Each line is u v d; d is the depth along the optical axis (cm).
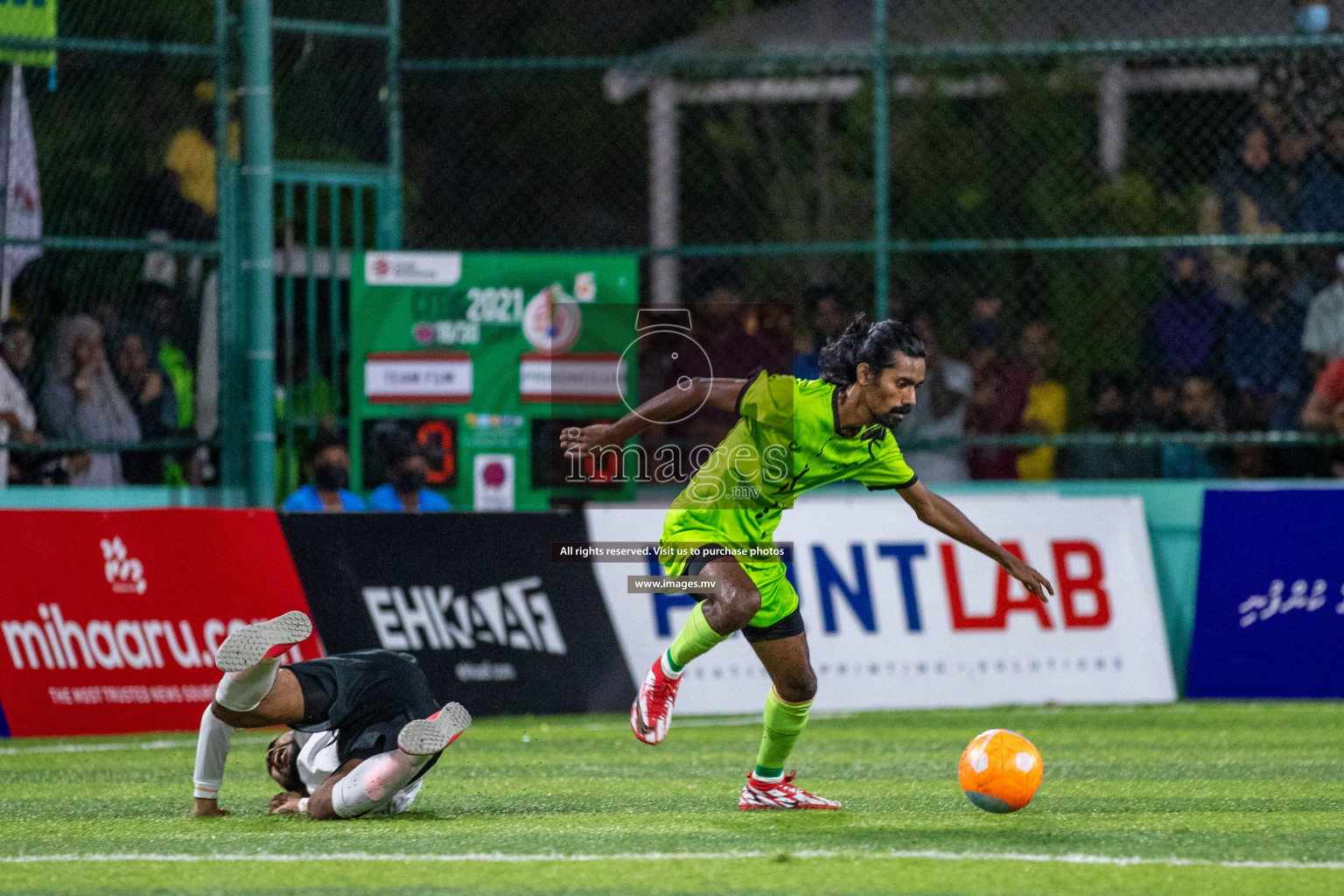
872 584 3391
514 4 4509
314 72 3981
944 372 3738
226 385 3659
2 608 2995
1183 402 3697
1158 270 3766
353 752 1920
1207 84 3944
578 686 3238
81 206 3678
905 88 4138
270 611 3120
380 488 3416
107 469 3559
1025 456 3703
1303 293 3647
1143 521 3497
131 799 2206
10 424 3422
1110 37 4062
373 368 3453
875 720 3197
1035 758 1934
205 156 3784
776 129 4278
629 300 3491
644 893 1488
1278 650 3462
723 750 2783
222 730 1934
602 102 4422
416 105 4453
